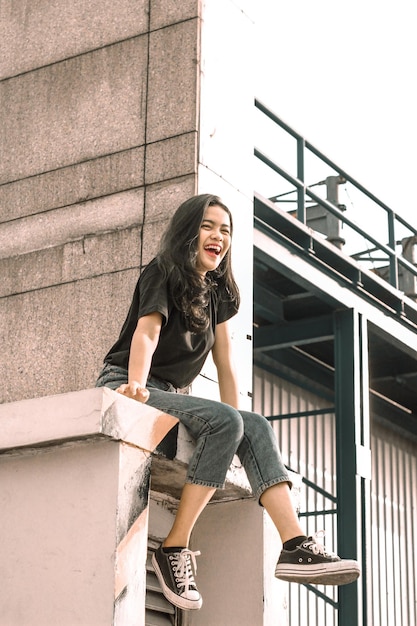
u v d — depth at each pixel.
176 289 4.63
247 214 7.04
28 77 7.50
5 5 7.80
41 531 4.03
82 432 3.91
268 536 4.93
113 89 7.10
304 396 14.86
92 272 6.77
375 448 15.87
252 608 4.82
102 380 4.63
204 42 6.93
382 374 14.48
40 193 7.18
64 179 7.11
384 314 12.37
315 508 14.27
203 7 6.99
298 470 14.25
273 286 12.12
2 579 4.05
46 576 3.96
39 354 6.81
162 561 4.36
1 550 4.09
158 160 6.76
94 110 7.13
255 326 12.66
